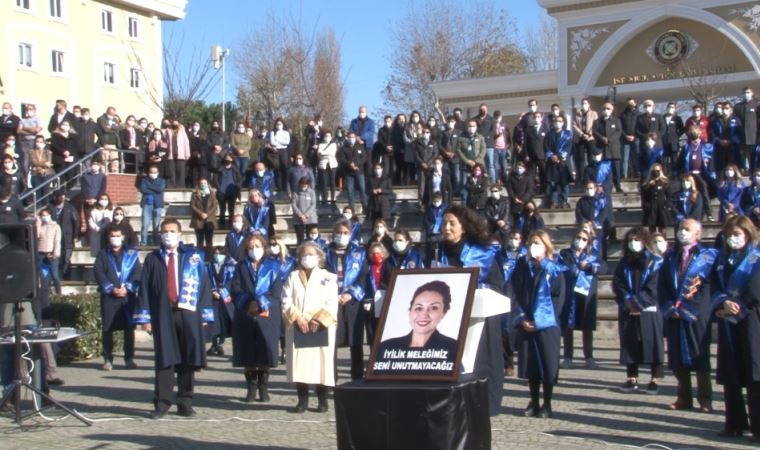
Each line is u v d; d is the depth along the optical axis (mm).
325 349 10977
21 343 10648
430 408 6750
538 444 9188
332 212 23766
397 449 6836
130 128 26828
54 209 21250
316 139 24688
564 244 20219
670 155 22344
